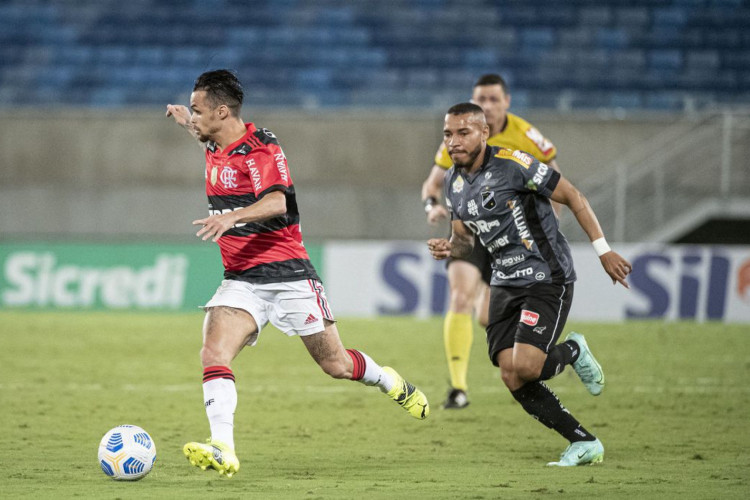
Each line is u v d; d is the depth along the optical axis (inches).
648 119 2805.1
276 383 1376.7
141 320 2239.2
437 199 1184.2
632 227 2716.5
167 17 3772.1
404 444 906.1
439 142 2913.4
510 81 3501.5
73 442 906.7
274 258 725.3
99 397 1226.0
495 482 704.4
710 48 3531.0
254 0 3796.8
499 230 796.6
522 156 785.6
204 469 669.9
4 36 3740.2
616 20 3631.9
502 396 1244.5
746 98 2871.6
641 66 3489.2
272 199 684.1
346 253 2333.9
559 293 796.0
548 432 977.5
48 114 2989.7
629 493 656.4
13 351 1727.4
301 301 729.0
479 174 793.6
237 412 1113.4
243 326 719.1
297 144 2930.6
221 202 726.5
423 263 2311.8
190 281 2413.9
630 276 2233.0
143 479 716.0
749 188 2691.9
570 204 778.8
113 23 3757.4
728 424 1031.0
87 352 1723.7
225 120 711.7
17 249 2460.6
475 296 1126.4
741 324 2167.8
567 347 815.7
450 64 3582.7
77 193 2979.8
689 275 2214.6
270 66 3612.2
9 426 999.0
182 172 2970.0
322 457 832.3
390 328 2080.5
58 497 639.1
